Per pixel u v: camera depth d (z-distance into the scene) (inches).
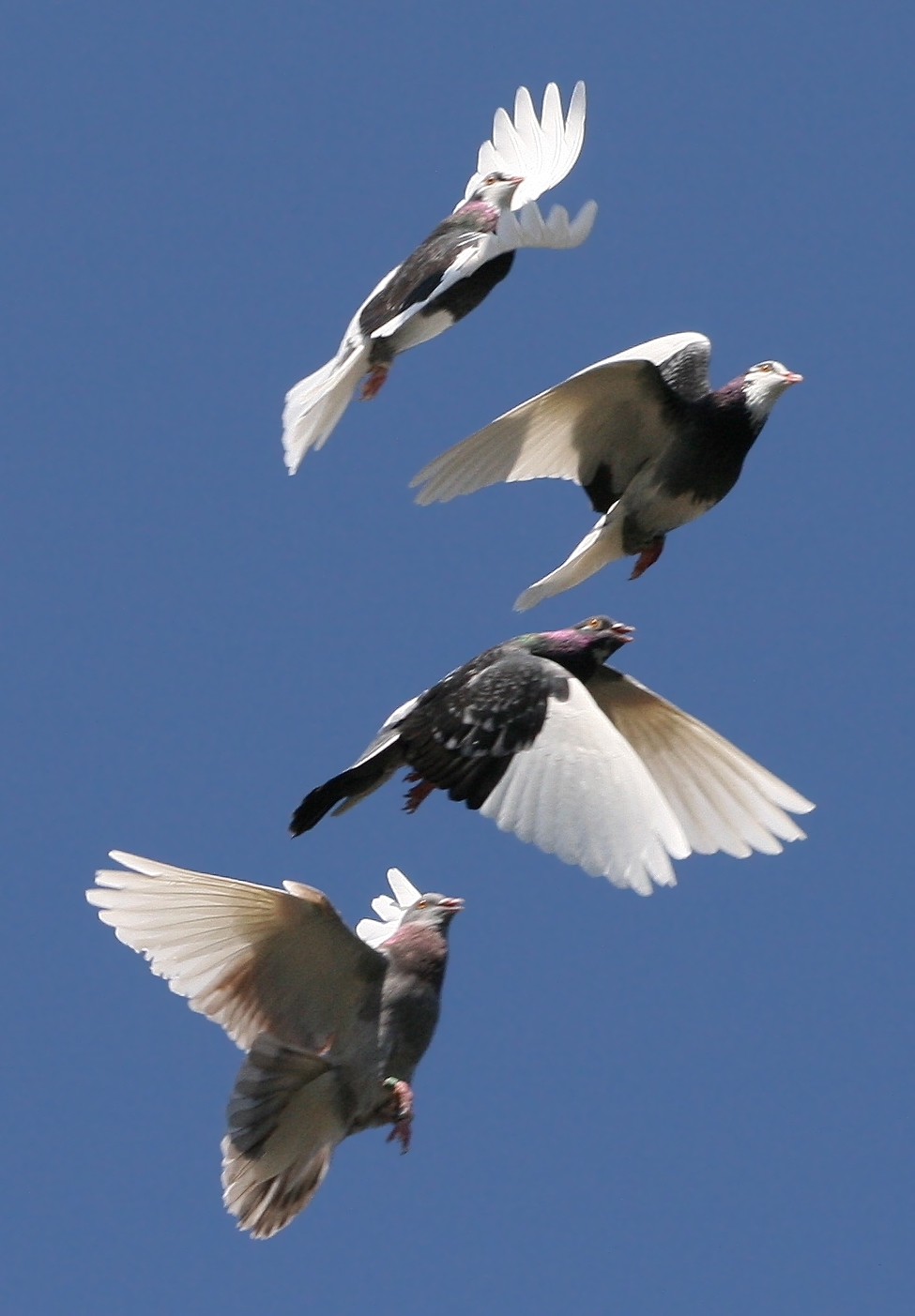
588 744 504.1
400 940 530.0
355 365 666.8
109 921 482.0
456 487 619.5
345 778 535.2
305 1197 504.1
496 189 717.3
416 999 521.3
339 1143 511.8
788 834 560.1
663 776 575.5
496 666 529.0
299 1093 501.7
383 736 534.3
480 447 616.7
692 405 636.1
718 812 567.5
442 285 639.1
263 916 490.6
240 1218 494.6
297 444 652.7
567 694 517.0
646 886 483.2
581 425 627.8
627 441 637.3
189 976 492.7
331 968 509.4
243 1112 492.1
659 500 641.6
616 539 646.5
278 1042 490.9
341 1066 511.2
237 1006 501.7
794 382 637.9
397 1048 517.0
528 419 616.7
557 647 565.9
